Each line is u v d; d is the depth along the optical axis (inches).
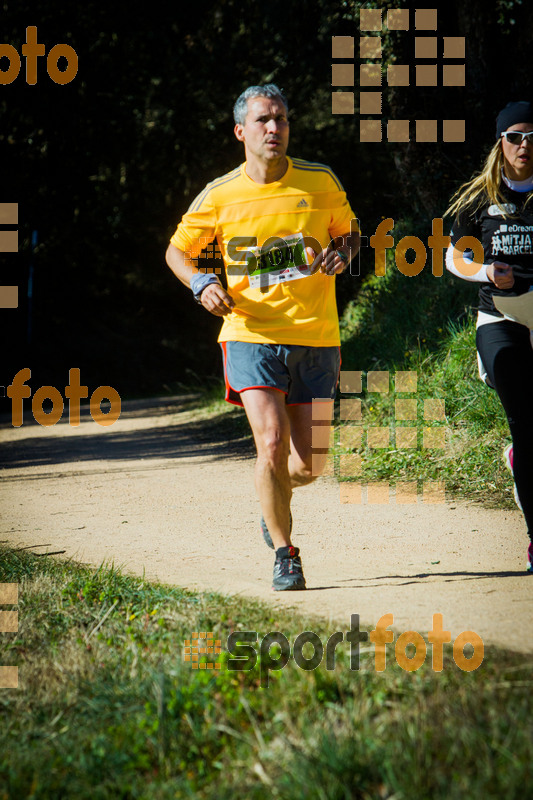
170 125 2204.7
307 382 438.6
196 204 434.9
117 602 404.5
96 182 2293.3
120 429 1569.9
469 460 739.4
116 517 705.0
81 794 242.7
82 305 3503.9
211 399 1734.7
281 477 421.7
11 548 589.9
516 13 1108.5
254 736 253.8
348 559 493.0
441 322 1039.0
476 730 228.5
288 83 2186.3
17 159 2047.2
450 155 1198.3
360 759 225.9
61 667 329.1
